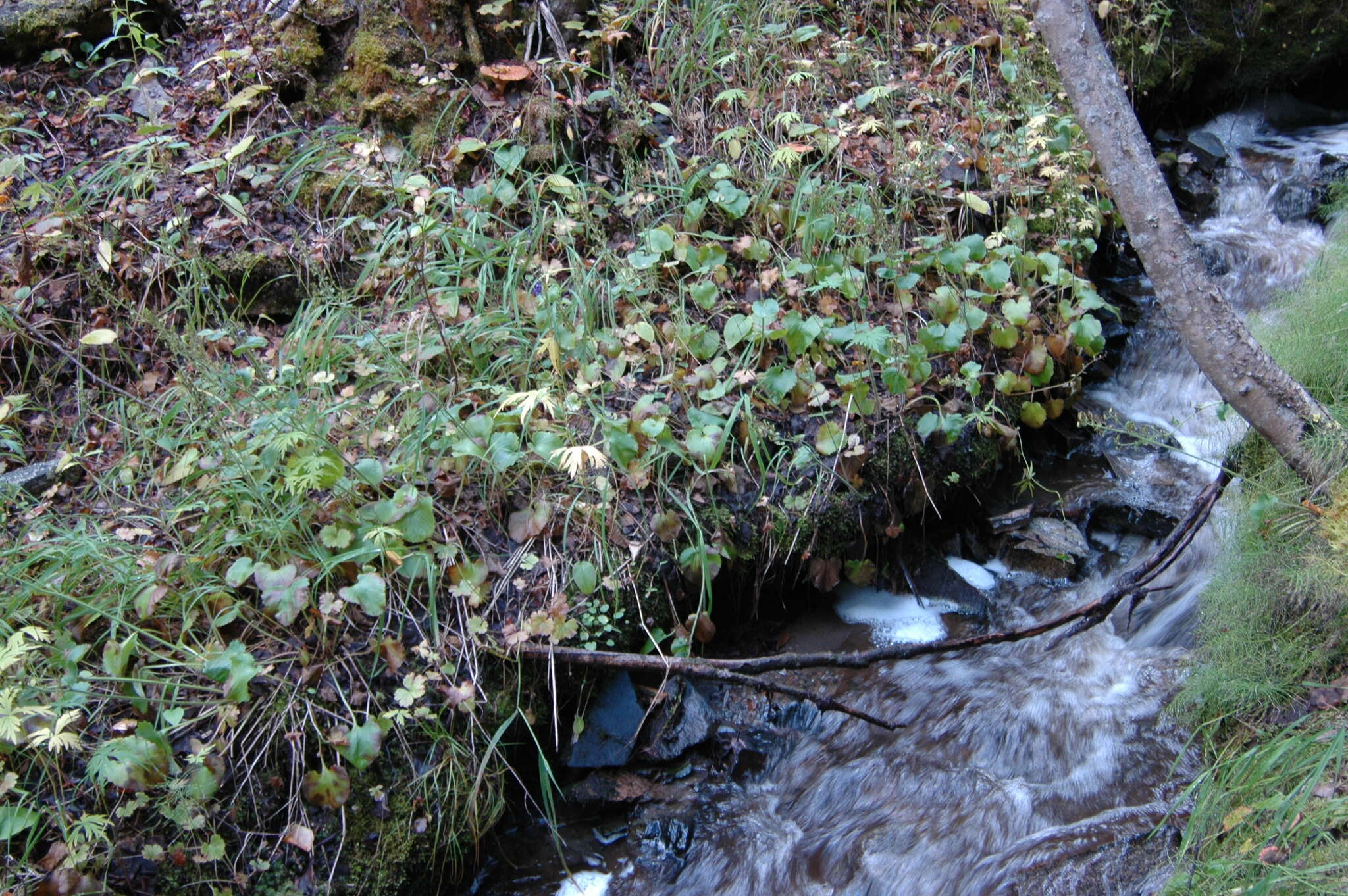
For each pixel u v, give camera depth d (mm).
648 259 3451
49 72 3852
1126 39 5008
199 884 2340
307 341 3240
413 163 3734
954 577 3514
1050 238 3982
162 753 2326
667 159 3834
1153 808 2668
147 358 3334
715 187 3740
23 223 3398
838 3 4598
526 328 3357
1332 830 2215
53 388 3250
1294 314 3447
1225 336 2676
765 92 4137
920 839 2764
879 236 3658
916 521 3502
